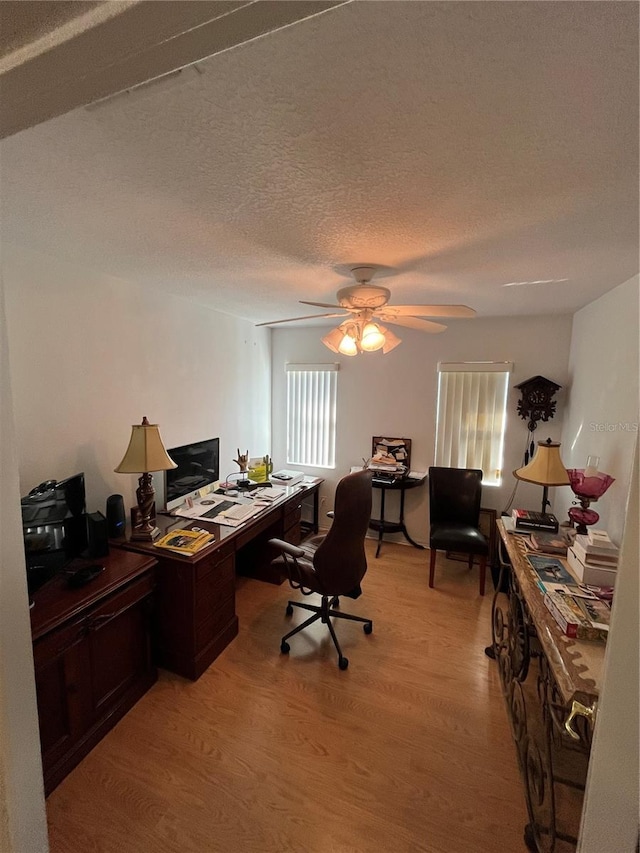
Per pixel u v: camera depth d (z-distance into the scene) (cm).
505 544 221
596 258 178
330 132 92
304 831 137
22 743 59
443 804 147
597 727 49
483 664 222
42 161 105
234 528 243
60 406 202
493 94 78
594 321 259
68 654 155
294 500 325
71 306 205
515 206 128
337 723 181
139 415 253
